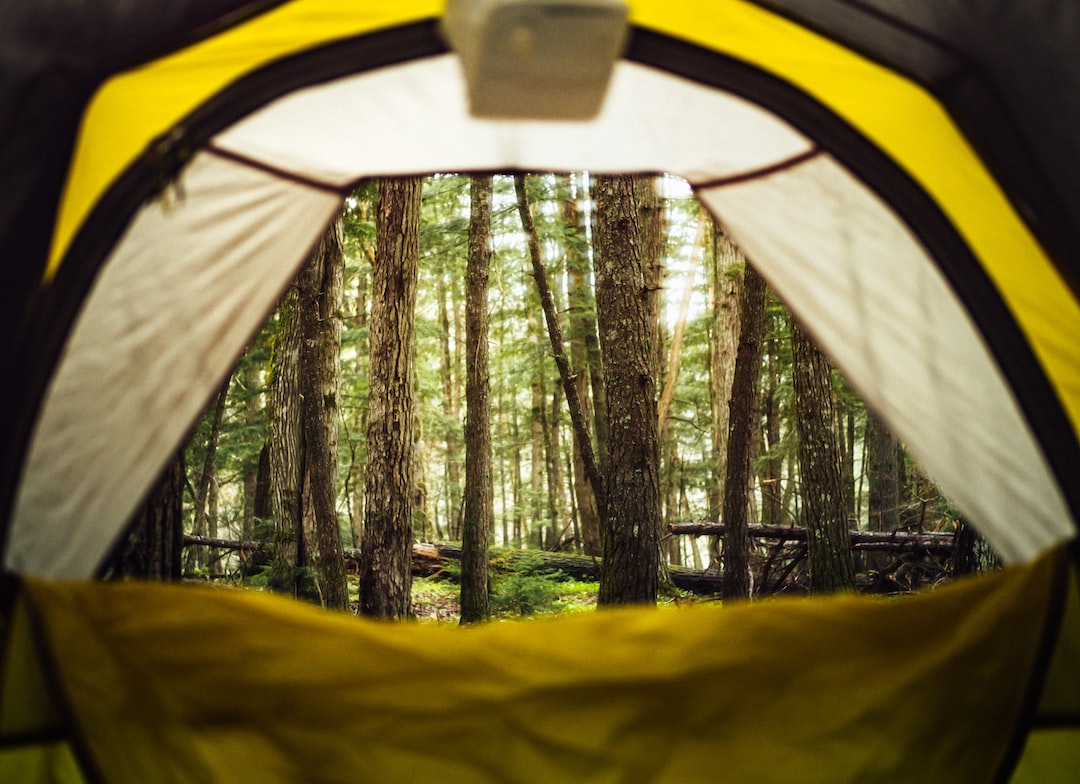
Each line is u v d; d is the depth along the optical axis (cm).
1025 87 283
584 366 1934
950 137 317
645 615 336
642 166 451
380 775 275
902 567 1162
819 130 371
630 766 281
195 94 320
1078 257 279
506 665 305
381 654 299
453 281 2812
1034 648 301
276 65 335
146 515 444
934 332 379
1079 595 302
